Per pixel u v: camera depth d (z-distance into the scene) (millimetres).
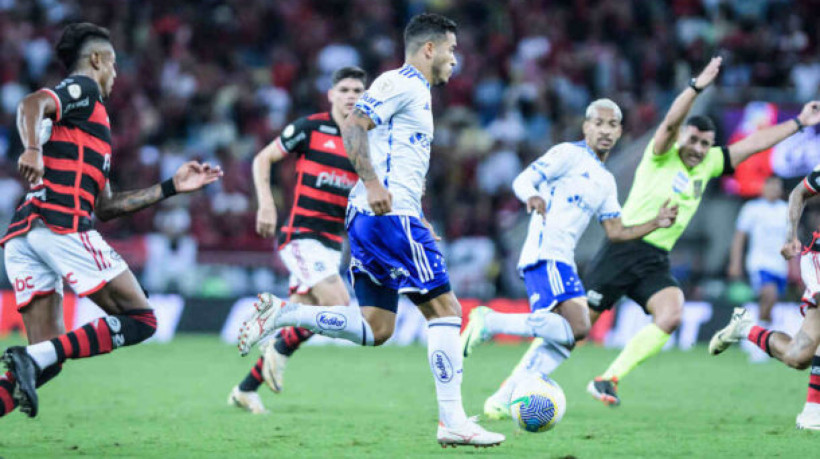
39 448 19656
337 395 31656
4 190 68312
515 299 62594
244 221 66812
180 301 58094
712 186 65375
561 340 25344
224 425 23859
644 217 29688
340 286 28844
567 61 79312
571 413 27453
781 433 23109
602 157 26516
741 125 63938
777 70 71750
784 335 24688
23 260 19859
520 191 25203
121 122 75812
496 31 84188
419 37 19891
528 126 76062
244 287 60406
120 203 21203
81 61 20234
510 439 21641
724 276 64688
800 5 79062
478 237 66375
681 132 29922
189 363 42719
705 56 74312
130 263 60625
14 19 82500
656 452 19953
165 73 80312
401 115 19484
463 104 78438
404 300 56938
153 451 19359
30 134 18219
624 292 30016
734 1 78562
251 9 86000
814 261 24156
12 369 18141
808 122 30328
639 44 80125
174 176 21297
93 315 54125
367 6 86000
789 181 62656
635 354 28656
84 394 31141
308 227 28844
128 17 85188
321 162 28703
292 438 21531
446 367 19578
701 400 31141
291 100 79188
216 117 76062
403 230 19391
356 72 28828
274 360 26531
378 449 19922
